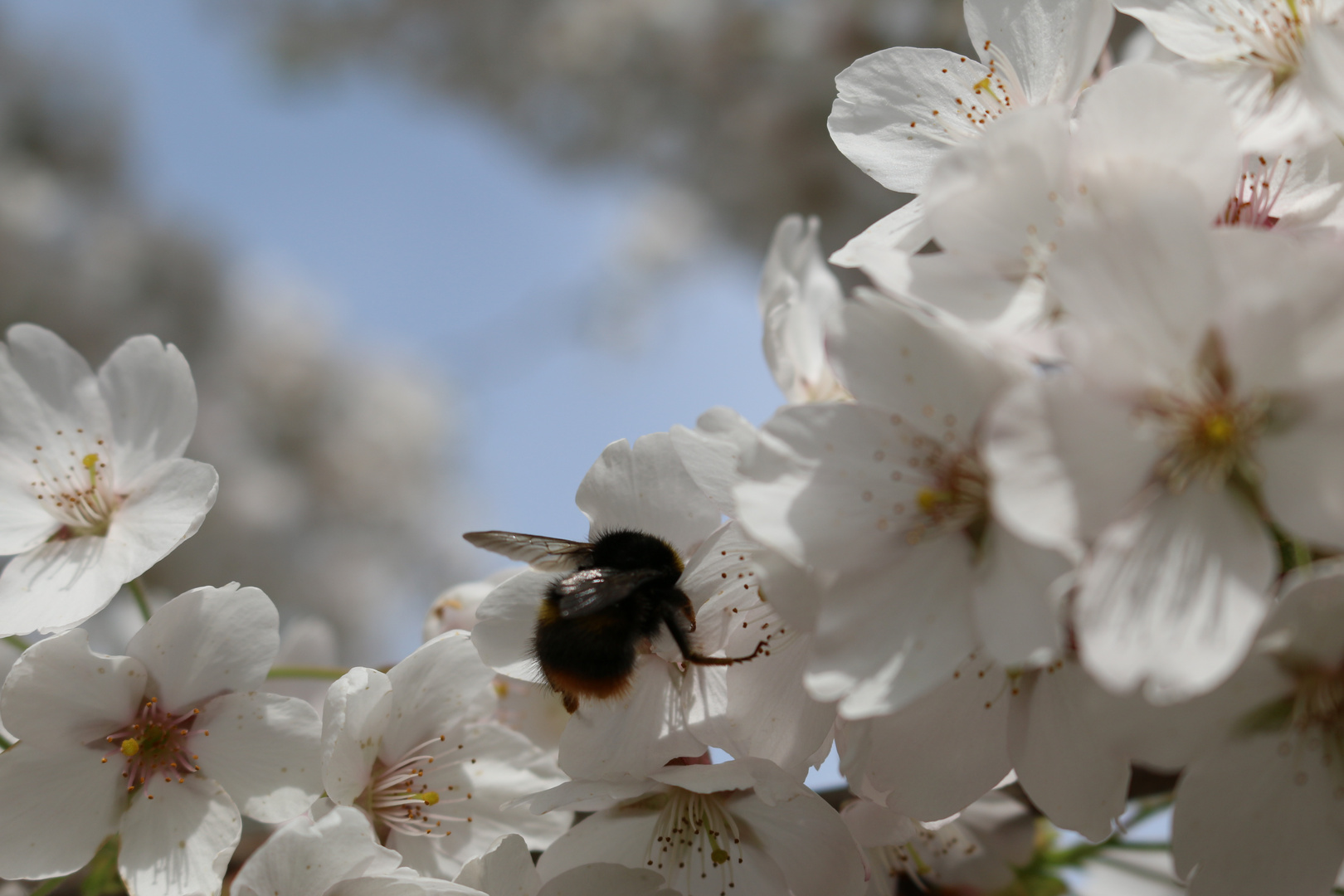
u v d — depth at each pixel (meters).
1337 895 0.32
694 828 0.33
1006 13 0.33
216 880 0.32
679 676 0.33
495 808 0.34
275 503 1.15
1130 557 0.29
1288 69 0.31
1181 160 0.30
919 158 0.33
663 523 0.33
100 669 0.33
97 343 1.10
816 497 0.30
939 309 0.30
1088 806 0.31
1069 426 0.29
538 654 0.33
